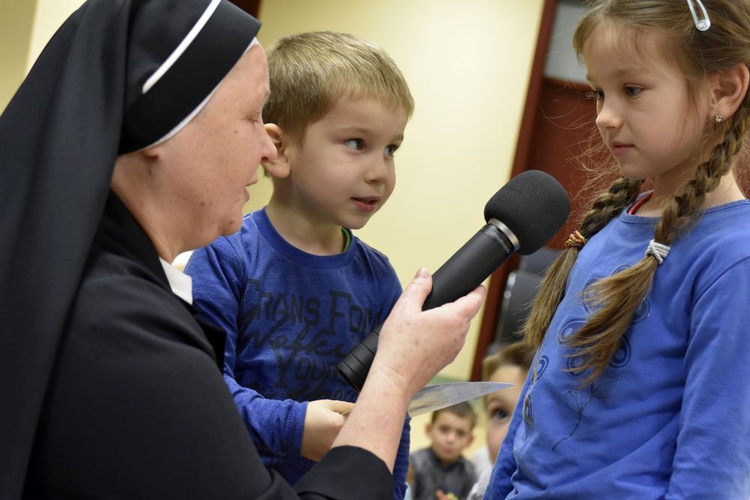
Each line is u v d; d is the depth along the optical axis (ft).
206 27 3.60
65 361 3.20
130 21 3.59
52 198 3.30
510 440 5.02
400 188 22.61
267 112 5.25
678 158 4.38
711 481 3.95
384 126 5.13
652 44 4.23
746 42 4.27
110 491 3.19
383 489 3.60
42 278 3.22
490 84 22.25
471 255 4.43
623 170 4.48
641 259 4.49
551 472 4.42
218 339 3.92
